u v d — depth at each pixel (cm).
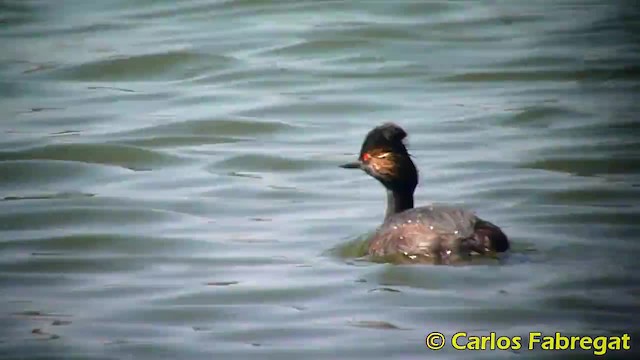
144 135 2217
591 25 2920
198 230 1731
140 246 1675
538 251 1554
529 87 2480
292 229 1714
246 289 1486
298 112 2342
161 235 1711
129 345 1332
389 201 1573
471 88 2483
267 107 2366
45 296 1497
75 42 2833
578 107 2328
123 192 1922
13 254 1658
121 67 2641
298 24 2930
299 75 2584
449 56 2695
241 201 1861
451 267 1466
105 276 1570
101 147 2125
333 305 1422
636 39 2794
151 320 1407
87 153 2114
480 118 2275
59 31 2925
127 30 2927
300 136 2211
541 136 2166
